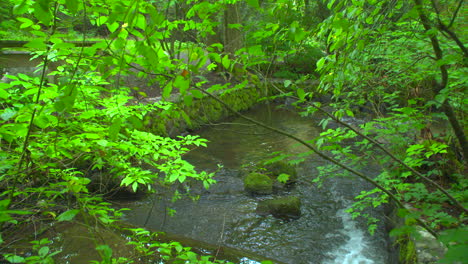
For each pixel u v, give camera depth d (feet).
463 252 1.93
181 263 5.67
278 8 4.99
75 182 5.50
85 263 8.80
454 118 4.50
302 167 20.18
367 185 16.96
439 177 10.86
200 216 14.48
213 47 4.89
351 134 6.44
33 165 6.54
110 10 4.23
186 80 3.84
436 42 4.52
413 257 8.41
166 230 13.17
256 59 5.21
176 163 8.48
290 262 11.73
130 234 10.41
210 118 30.48
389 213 13.69
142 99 22.70
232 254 10.32
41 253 4.61
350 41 5.41
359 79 6.72
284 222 14.39
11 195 4.60
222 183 17.83
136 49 3.57
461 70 5.79
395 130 7.57
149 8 3.41
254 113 36.09
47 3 3.22
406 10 5.60
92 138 6.16
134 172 7.76
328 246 12.67
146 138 7.79
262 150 23.82
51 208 10.33
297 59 35.86
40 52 6.49
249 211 15.25
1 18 7.41
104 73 4.33
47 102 5.21
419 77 7.45
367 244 12.62
